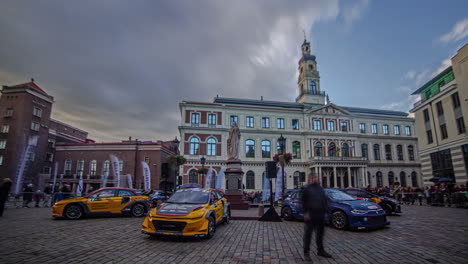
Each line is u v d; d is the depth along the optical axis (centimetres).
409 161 5300
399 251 689
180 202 928
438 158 3048
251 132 4678
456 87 2756
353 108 5616
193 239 831
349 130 5106
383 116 5409
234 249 709
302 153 4809
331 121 5084
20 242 761
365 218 963
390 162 5206
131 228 1027
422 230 998
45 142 4422
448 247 729
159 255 643
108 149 4397
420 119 3378
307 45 6138
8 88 4188
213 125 4559
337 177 4725
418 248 719
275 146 4728
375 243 783
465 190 2053
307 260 612
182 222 786
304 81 5791
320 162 4466
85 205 1294
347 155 4959
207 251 685
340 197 1119
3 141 3988
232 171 1920
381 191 2808
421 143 3344
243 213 1598
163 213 820
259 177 4497
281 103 5300
